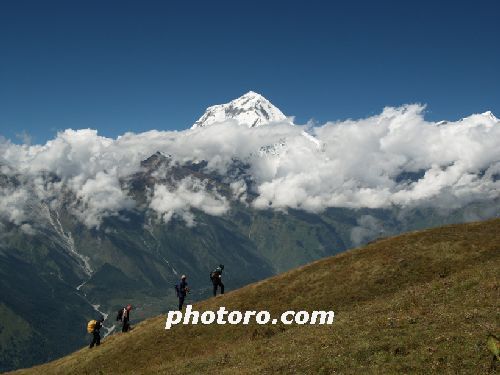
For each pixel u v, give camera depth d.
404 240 62.72
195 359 41.75
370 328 34.28
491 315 30.66
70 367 54.78
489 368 23.81
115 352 54.12
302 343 36.38
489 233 58.62
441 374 24.39
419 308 36.94
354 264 59.00
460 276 42.81
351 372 27.33
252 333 48.56
